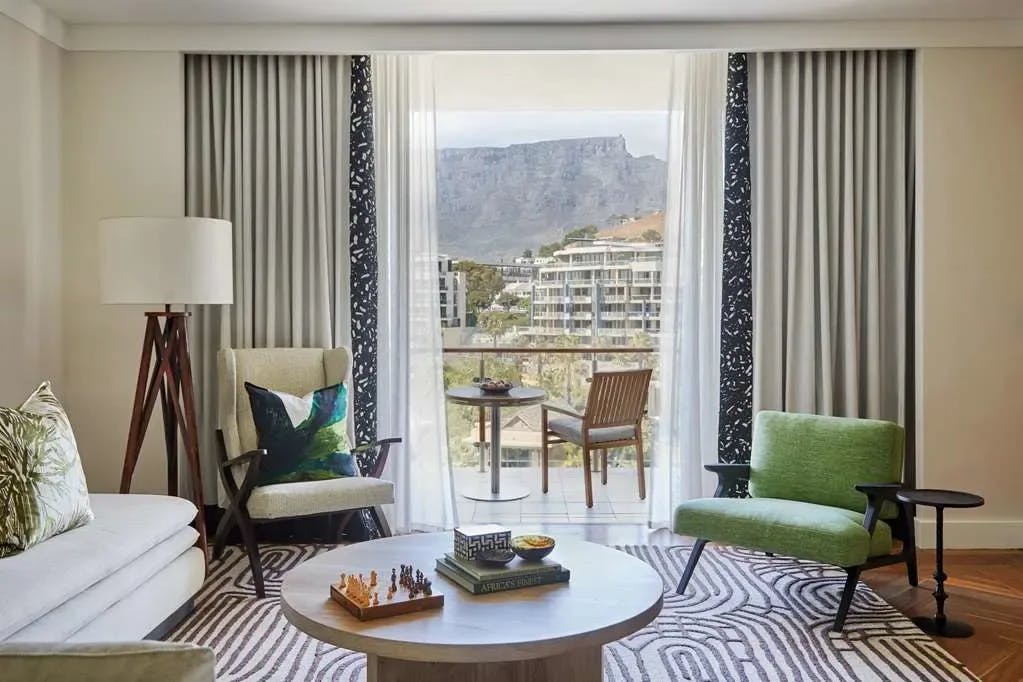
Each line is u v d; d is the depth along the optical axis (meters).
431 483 4.79
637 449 5.59
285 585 2.54
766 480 3.95
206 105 4.59
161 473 4.46
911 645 3.16
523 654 2.11
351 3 4.13
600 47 4.47
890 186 4.62
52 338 4.31
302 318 4.64
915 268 4.56
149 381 4.45
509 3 4.14
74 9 4.17
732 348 4.66
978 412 4.50
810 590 3.79
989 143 4.47
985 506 4.51
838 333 4.65
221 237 3.87
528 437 6.32
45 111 4.23
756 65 4.58
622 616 2.29
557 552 2.90
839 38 4.44
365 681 2.86
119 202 4.45
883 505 3.72
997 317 4.48
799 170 4.62
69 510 2.85
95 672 1.22
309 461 4.06
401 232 4.69
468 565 2.56
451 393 5.48
